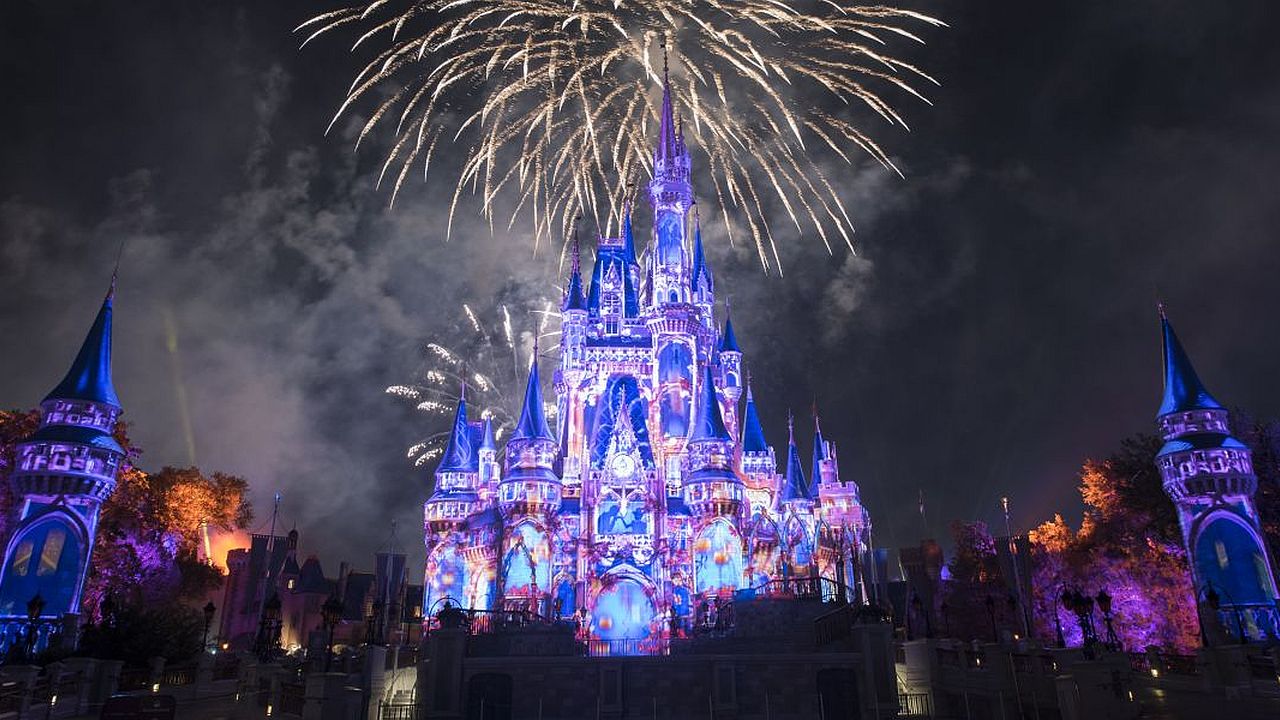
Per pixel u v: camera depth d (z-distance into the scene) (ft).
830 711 121.70
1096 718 83.71
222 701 120.88
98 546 192.03
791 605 153.69
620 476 237.25
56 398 162.91
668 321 272.51
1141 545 201.98
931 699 126.41
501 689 123.13
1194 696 104.83
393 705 128.98
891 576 344.69
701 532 231.30
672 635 204.23
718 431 242.99
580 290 288.30
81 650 122.52
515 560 226.17
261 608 302.04
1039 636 230.68
